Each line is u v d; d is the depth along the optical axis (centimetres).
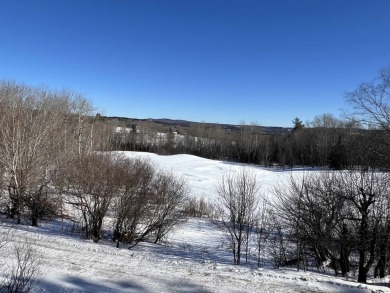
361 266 984
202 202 2214
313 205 1137
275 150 6975
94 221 1199
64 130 2327
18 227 1156
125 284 684
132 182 1252
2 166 1389
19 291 561
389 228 1004
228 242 1520
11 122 1505
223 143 8131
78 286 653
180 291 662
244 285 703
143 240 1350
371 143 1145
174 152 8419
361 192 1025
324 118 6538
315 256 1182
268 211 1623
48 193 1420
